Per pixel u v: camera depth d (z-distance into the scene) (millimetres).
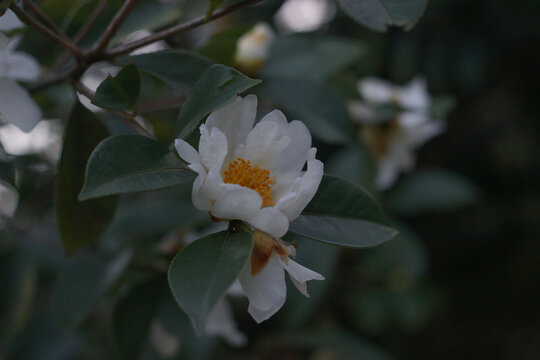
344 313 1486
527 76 1705
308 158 534
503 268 1914
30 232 797
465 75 1470
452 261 1893
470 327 1990
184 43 971
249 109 549
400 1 551
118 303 705
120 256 714
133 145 518
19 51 704
